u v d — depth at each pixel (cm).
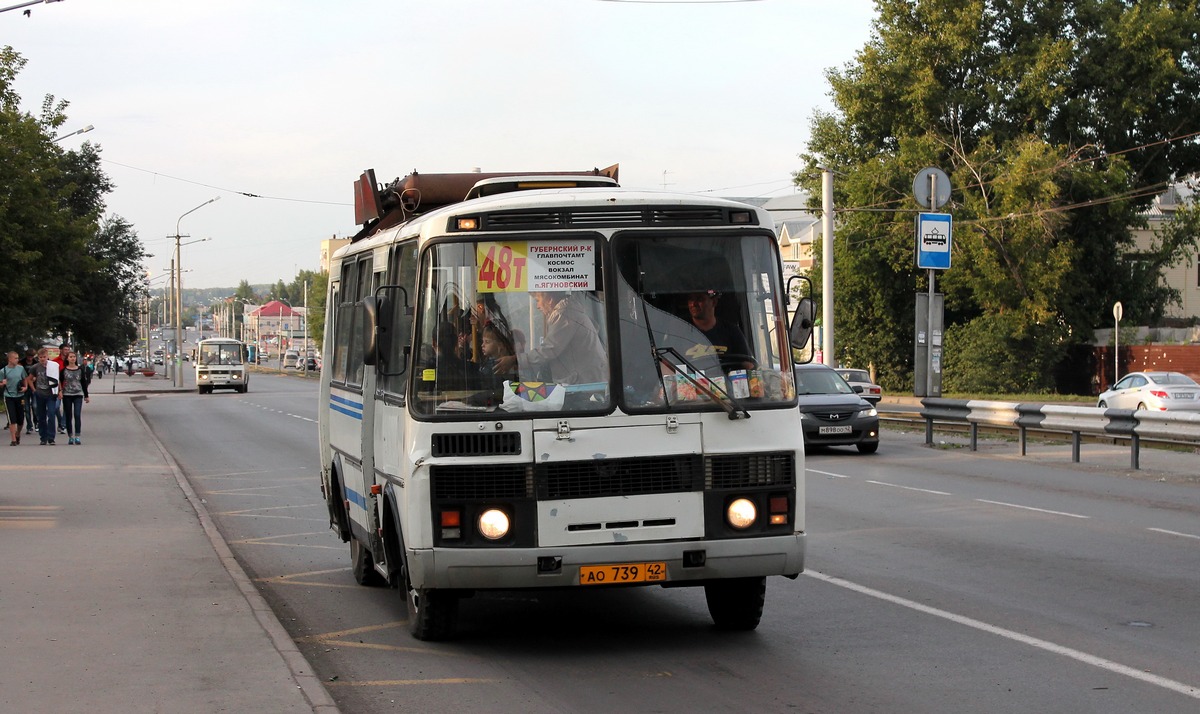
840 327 5662
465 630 872
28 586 983
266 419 4012
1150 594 956
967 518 1419
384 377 862
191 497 1661
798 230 8619
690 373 757
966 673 712
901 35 5297
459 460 736
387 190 1020
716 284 774
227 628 820
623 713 640
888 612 900
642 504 741
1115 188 4981
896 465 2088
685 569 744
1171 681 688
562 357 753
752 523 755
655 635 838
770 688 686
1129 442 2442
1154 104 5175
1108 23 5100
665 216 775
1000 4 5328
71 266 3541
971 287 5072
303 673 695
